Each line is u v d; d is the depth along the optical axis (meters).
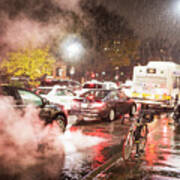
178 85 19.92
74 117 14.39
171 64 18.80
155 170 5.82
